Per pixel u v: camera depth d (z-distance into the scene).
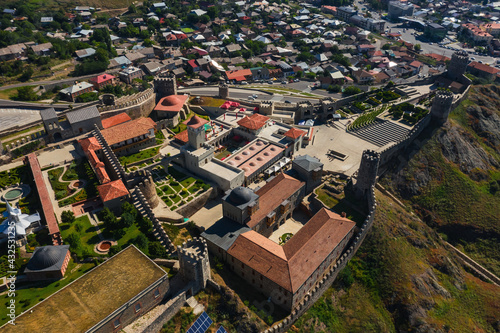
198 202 125.94
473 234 147.38
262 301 96.56
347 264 115.06
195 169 137.88
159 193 126.44
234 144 163.38
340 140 172.50
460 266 129.50
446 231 150.12
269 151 150.88
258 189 125.00
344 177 144.38
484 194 160.62
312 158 137.00
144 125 146.38
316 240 103.31
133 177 120.19
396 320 105.75
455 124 182.12
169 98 171.75
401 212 137.62
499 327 110.00
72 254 95.25
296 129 159.88
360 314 104.31
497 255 140.88
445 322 106.00
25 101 188.50
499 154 185.88
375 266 114.81
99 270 83.75
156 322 81.94
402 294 108.31
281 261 95.19
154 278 81.94
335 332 98.44
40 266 87.00
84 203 115.69
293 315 93.31
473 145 180.00
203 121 137.12
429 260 123.25
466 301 115.62
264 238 106.31
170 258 98.44
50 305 75.25
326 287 106.50
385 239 120.25
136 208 113.50
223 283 97.88
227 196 112.12
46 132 140.38
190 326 84.25
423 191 159.50
